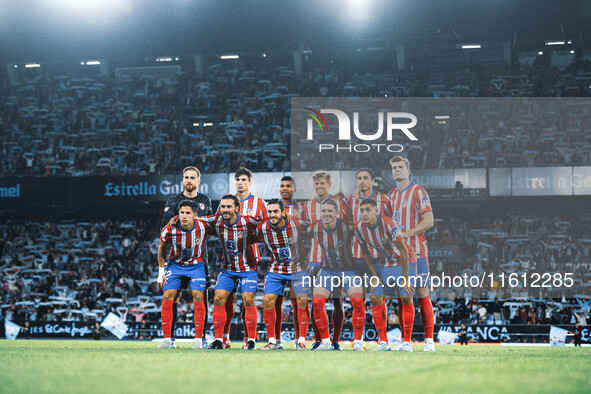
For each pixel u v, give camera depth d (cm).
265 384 370
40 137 3148
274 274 874
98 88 3406
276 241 862
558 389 353
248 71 3472
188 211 863
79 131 3172
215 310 862
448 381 388
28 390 338
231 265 871
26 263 2762
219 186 2595
